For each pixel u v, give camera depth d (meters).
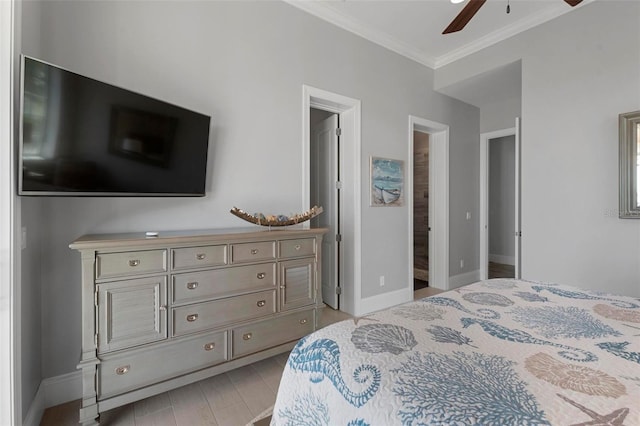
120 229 1.98
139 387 1.64
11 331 1.30
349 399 0.76
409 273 3.76
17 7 1.35
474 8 1.88
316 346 0.97
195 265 1.80
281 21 2.66
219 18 2.35
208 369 1.86
